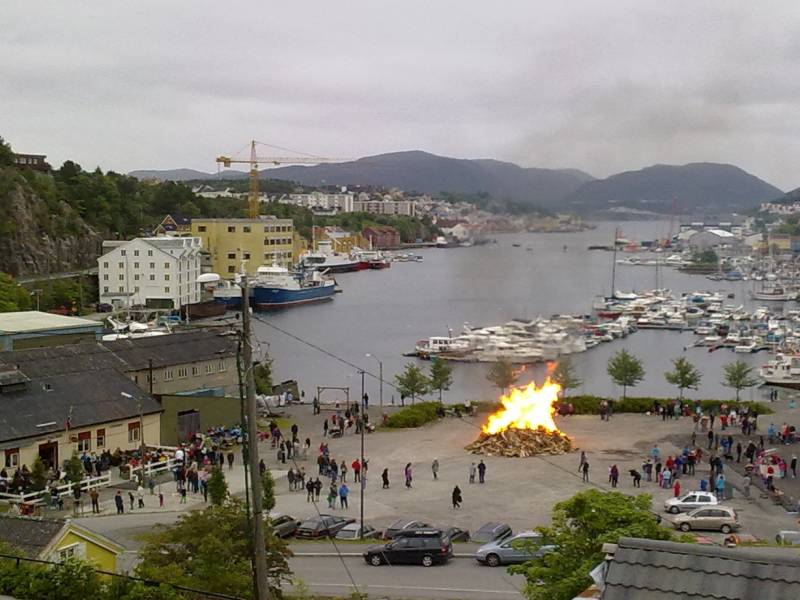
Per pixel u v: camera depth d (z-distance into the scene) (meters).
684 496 62.19
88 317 189.50
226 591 33.97
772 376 139.00
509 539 49.50
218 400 85.56
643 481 69.00
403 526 54.16
